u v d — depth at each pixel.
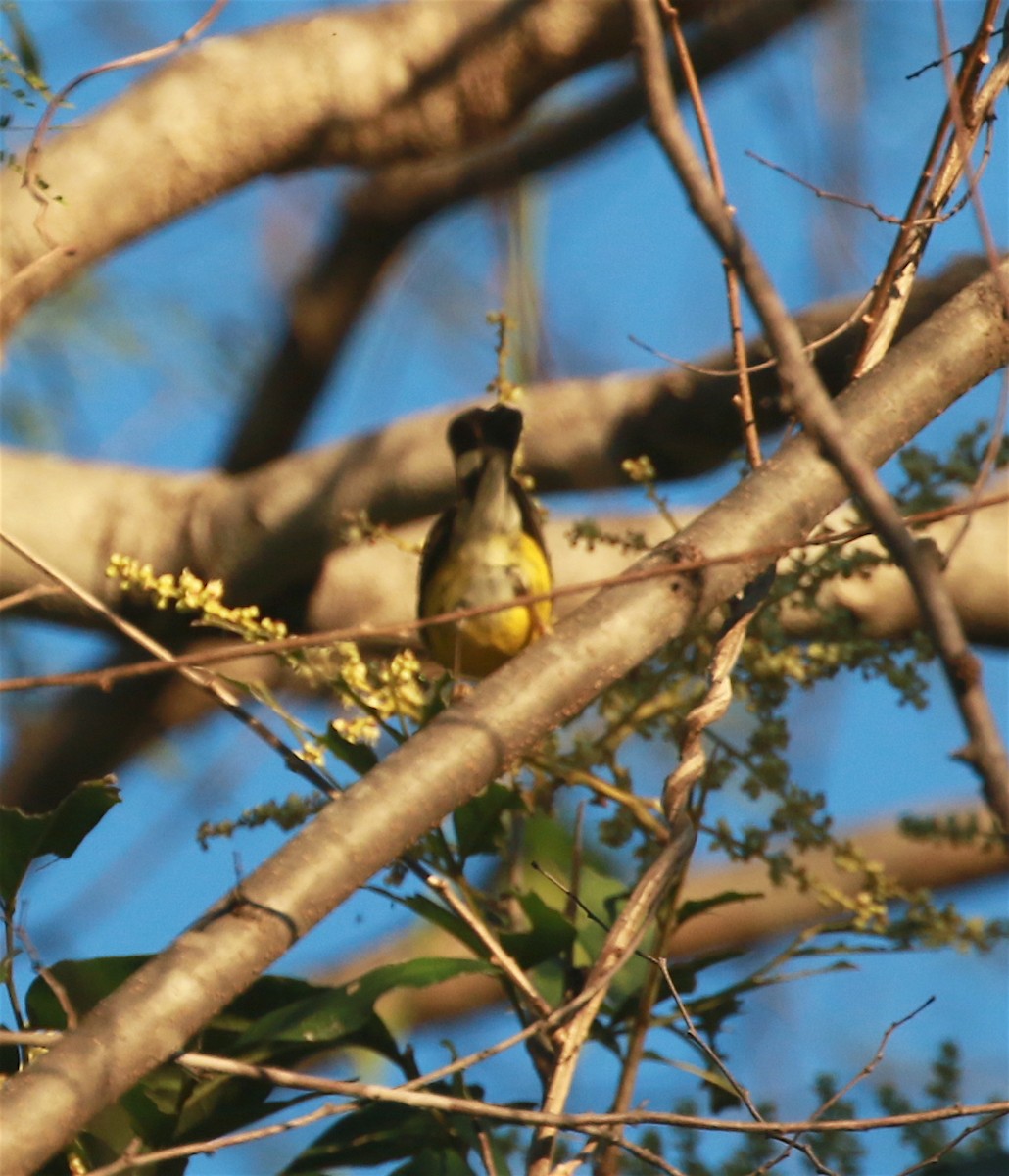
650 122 3.67
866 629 6.39
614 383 8.34
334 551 8.79
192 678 5.26
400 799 4.67
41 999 5.26
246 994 5.49
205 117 8.23
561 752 6.09
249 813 5.36
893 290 5.65
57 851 5.15
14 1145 4.13
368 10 8.75
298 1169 5.41
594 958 5.75
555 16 8.58
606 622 4.95
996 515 9.10
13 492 8.75
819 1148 5.32
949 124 5.55
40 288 7.85
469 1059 4.59
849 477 3.39
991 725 3.17
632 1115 4.53
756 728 5.93
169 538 8.76
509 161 9.63
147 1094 5.24
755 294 3.56
